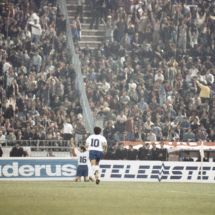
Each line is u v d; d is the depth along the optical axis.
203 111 94.44
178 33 106.75
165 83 98.00
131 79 97.62
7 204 44.66
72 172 76.06
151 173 77.50
